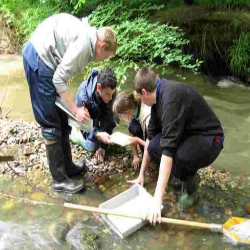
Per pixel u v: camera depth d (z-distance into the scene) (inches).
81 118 110.0
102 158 135.5
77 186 121.7
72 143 144.0
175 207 114.7
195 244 102.1
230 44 203.0
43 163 134.8
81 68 105.0
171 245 102.2
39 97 108.8
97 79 122.8
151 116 109.5
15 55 234.4
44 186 125.1
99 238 104.8
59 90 104.3
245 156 140.9
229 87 200.7
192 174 112.0
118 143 126.3
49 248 101.9
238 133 157.6
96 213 113.3
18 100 182.5
